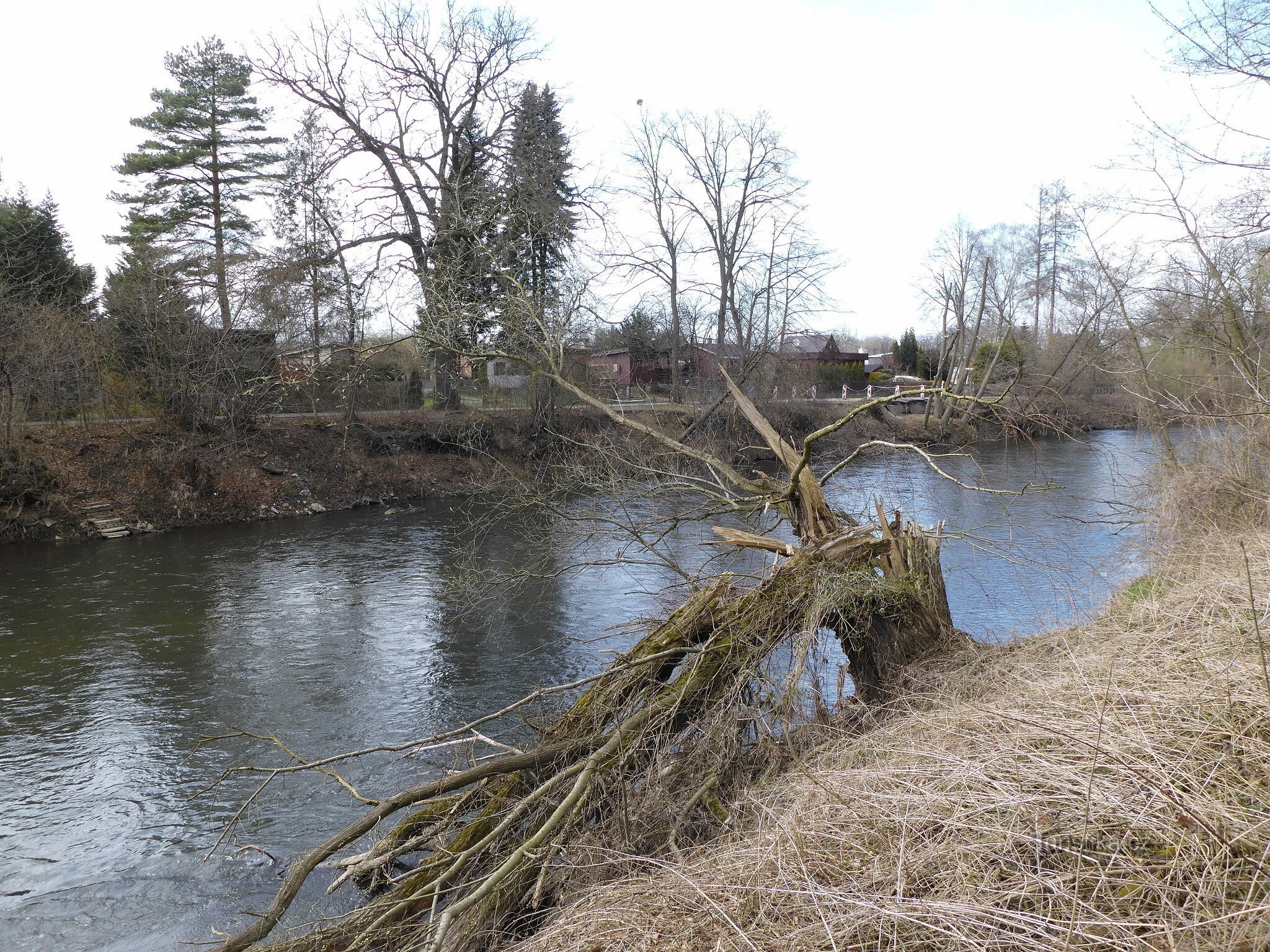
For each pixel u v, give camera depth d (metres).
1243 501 9.41
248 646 12.77
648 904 3.99
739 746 5.87
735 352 33.41
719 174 34.16
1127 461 15.34
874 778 4.27
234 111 35.97
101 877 6.89
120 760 9.02
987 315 39.44
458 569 16.97
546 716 7.68
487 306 9.96
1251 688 3.88
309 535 21.92
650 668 6.23
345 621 14.00
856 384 45.12
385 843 6.11
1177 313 11.64
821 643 7.02
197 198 36.53
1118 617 6.37
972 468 20.70
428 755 8.80
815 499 7.56
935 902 3.09
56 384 22.95
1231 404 11.31
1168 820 3.16
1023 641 6.84
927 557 7.29
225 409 25.52
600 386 21.75
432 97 27.33
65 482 22.22
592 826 5.39
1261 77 9.01
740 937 3.36
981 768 3.89
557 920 4.45
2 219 25.94
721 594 6.71
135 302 25.17
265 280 24.81
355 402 29.20
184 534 22.34
